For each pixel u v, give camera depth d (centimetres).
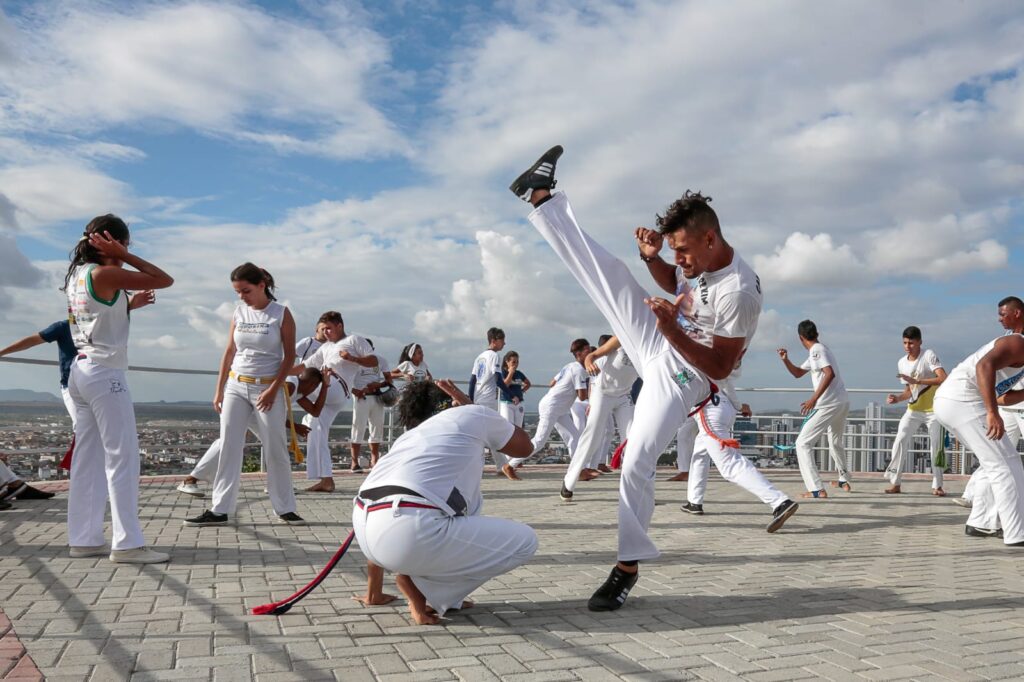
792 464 1403
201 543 562
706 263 390
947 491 1045
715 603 418
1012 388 657
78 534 506
